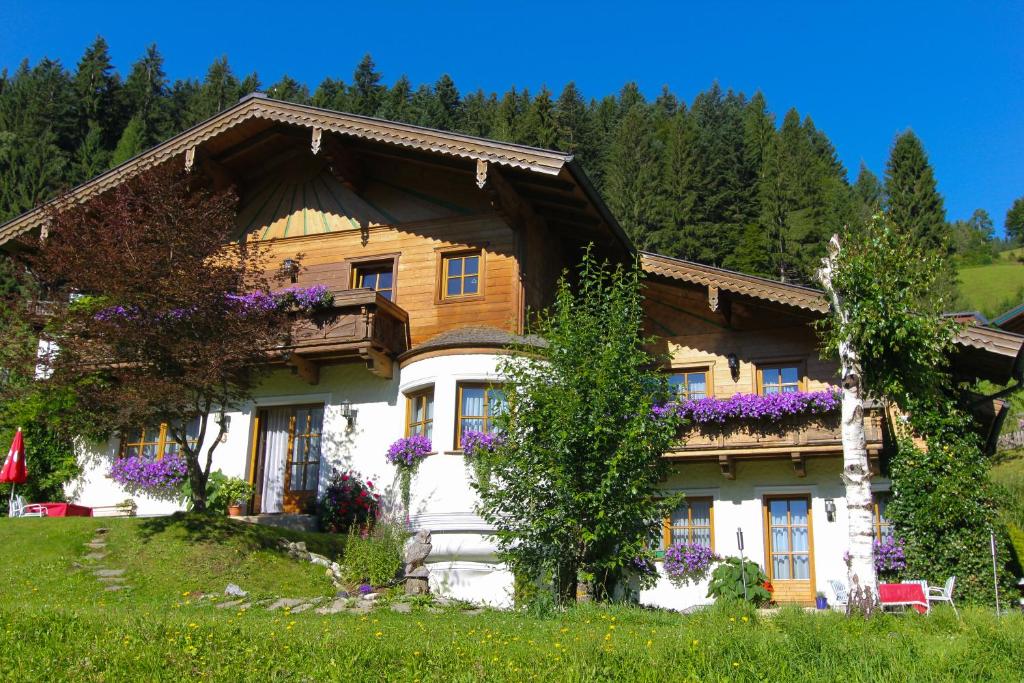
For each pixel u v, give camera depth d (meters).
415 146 17.83
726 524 17.48
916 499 15.40
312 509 18.33
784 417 16.94
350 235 19.80
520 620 10.78
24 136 53.72
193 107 59.97
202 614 10.68
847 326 12.91
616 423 12.45
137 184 16.50
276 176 20.91
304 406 19.09
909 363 13.22
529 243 18.80
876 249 13.41
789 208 47.12
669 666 7.99
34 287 17.14
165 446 19.55
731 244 46.34
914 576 15.12
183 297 14.58
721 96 79.88
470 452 16.00
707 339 18.83
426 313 18.69
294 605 12.09
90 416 15.11
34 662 7.66
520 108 55.53
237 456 18.77
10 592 12.25
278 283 19.83
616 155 49.38
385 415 18.05
